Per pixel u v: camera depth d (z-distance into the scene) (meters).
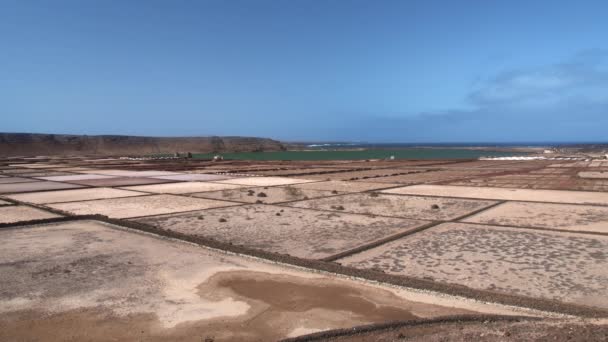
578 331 4.41
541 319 4.78
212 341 4.46
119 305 5.39
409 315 5.02
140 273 6.61
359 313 5.11
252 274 6.53
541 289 5.81
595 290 5.73
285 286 6.02
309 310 5.21
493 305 5.24
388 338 4.42
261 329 4.73
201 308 5.29
